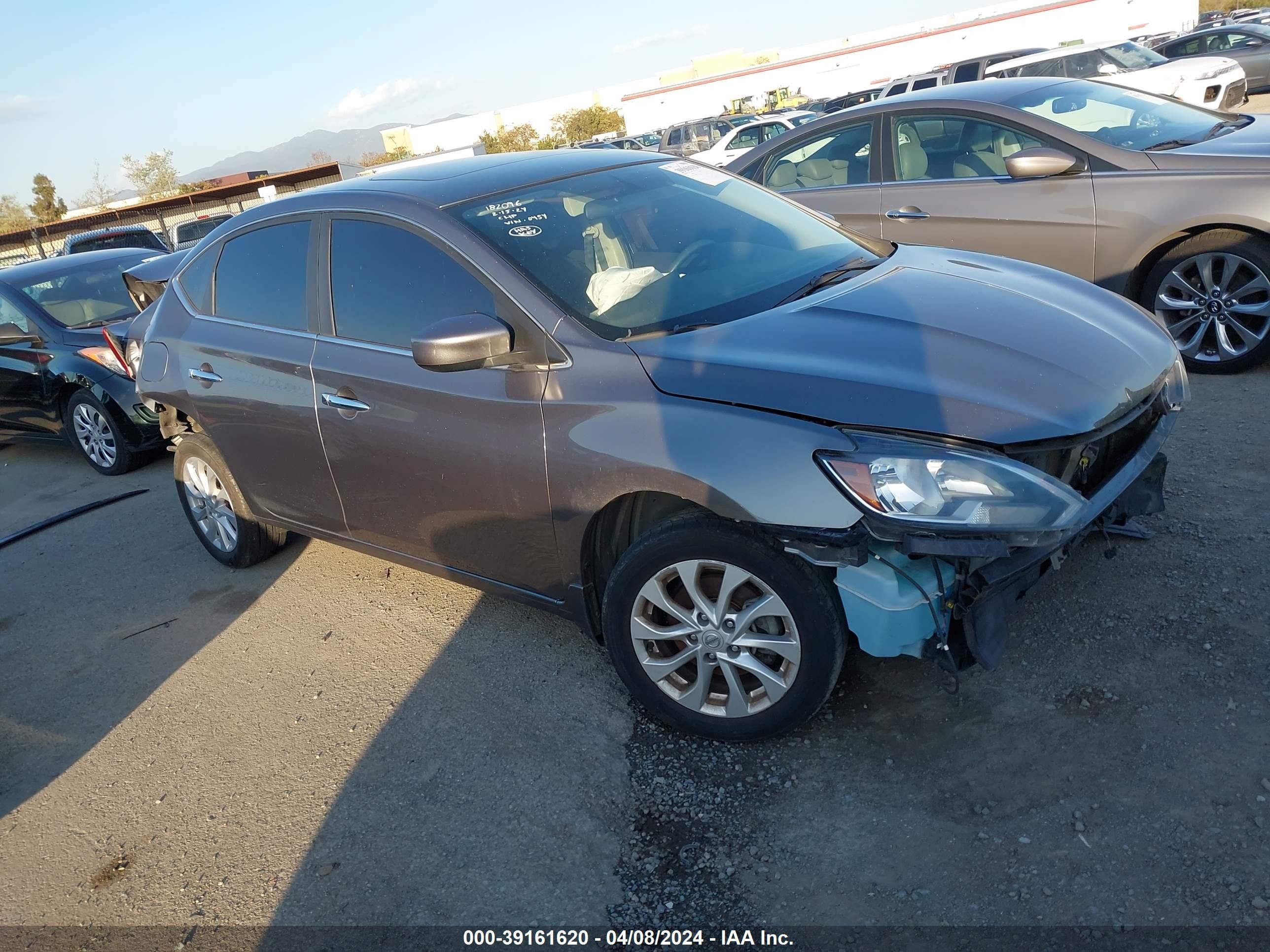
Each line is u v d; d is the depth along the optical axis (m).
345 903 2.54
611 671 3.37
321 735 3.29
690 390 2.63
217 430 4.14
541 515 2.98
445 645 3.72
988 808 2.45
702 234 3.46
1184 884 2.12
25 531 5.82
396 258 3.34
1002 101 5.56
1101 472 2.69
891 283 3.15
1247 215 4.60
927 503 2.30
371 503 3.60
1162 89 12.99
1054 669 2.89
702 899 2.36
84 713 3.73
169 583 4.75
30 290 7.14
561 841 2.62
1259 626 2.90
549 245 3.17
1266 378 4.82
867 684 2.99
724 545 2.58
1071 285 3.24
